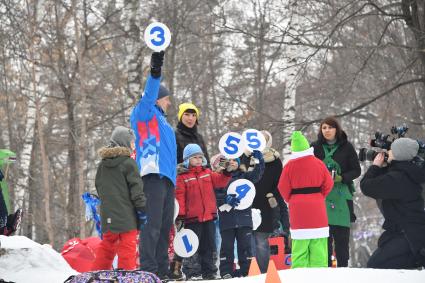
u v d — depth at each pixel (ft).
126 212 54.85
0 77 174.91
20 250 58.34
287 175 61.46
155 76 55.67
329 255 66.90
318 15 128.36
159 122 57.36
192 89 192.75
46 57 177.37
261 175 69.36
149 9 142.82
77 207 156.56
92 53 188.75
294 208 61.11
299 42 117.80
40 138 150.71
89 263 69.51
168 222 58.13
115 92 183.01
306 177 60.80
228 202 66.49
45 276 56.18
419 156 58.29
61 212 219.41
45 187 149.59
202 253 66.18
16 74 177.17
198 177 65.16
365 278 52.03
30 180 178.09
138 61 138.82
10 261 57.57
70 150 165.89
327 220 61.31
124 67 177.99
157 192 56.29
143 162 56.54
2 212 56.85
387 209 58.90
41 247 60.03
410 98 166.09
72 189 166.09
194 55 192.54
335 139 67.92
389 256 58.44
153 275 46.47
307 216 60.49
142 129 57.16
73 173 166.50
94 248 70.44
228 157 67.62
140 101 56.80
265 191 73.05
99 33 178.91
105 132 198.80
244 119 134.00
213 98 194.29
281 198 74.79
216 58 192.24
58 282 54.49
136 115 57.16
